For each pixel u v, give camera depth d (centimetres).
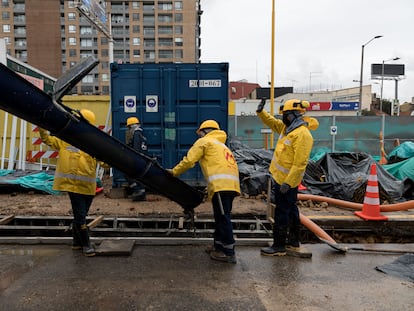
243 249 540
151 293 393
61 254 503
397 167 993
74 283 414
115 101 788
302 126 485
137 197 747
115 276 434
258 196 791
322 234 575
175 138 790
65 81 406
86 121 434
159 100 789
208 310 362
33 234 599
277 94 7188
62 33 9450
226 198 482
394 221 633
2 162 985
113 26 9712
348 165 922
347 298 391
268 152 1064
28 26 9119
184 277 436
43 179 860
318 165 907
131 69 784
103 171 1143
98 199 772
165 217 643
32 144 1025
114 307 363
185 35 9819
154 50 9838
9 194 806
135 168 472
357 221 632
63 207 688
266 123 552
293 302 380
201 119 789
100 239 554
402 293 404
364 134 1827
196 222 623
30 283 412
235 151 1046
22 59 9362
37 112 394
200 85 784
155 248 536
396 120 1822
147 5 9775
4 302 370
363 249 537
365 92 6975
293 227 521
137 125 741
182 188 512
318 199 745
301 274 451
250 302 378
